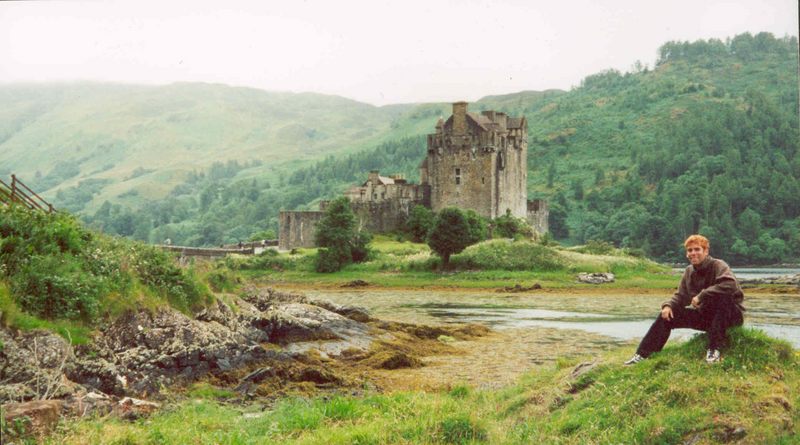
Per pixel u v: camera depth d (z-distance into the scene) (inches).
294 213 5364.2
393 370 1164.5
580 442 524.7
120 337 959.0
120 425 633.6
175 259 1263.5
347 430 589.3
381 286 3683.6
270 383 983.0
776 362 544.7
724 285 564.7
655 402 538.6
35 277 925.2
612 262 4028.1
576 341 1542.8
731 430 490.3
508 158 5876.0
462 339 1553.9
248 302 1477.6
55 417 587.5
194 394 901.8
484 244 4178.2
